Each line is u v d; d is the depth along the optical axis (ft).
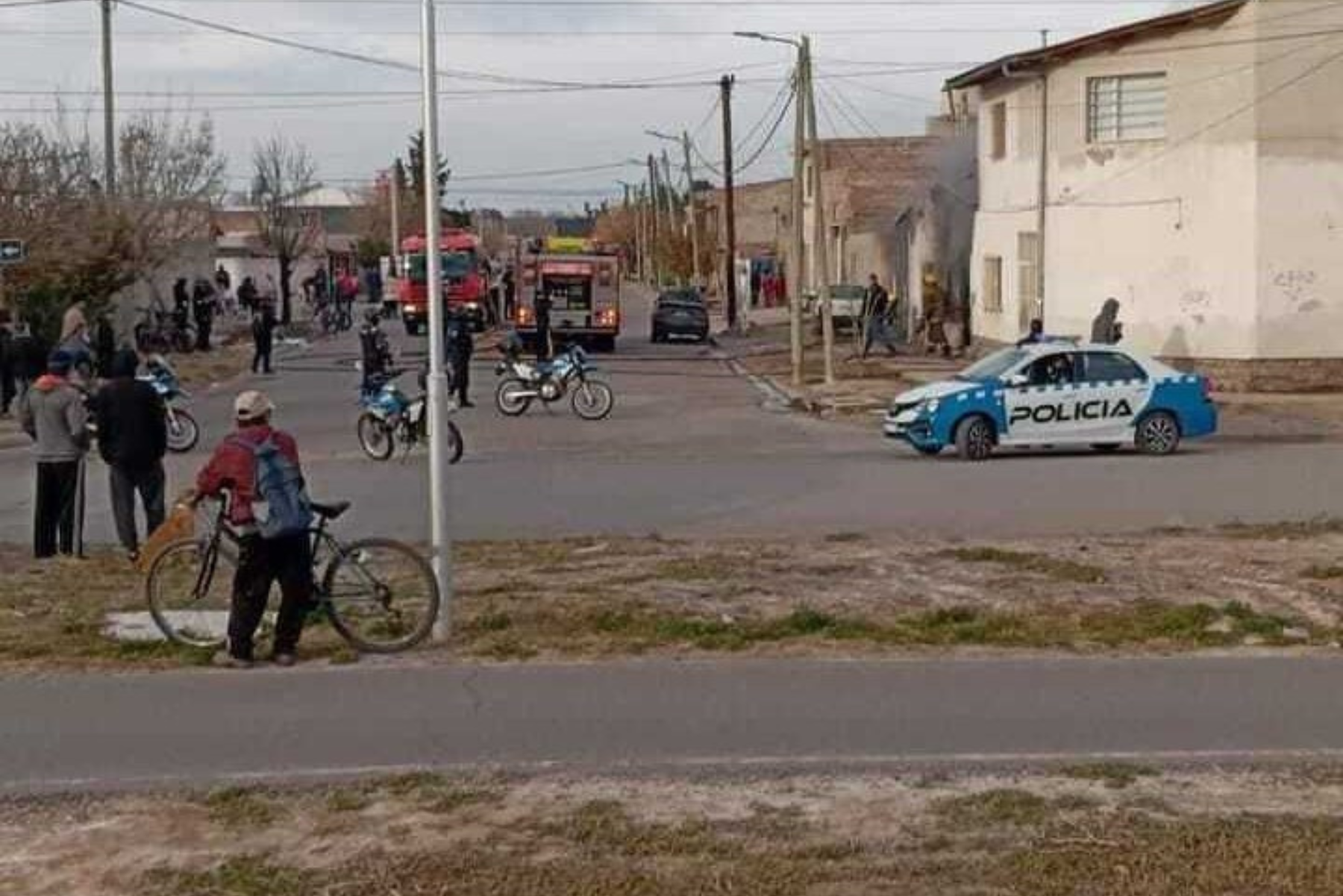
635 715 32.27
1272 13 119.44
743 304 275.39
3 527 64.44
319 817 25.55
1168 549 52.65
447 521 39.50
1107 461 82.84
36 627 41.04
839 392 126.00
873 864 22.79
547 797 26.43
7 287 136.36
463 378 115.96
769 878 22.22
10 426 102.58
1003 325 148.97
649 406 121.39
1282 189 120.37
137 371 55.47
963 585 45.62
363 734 31.01
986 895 21.52
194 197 181.57
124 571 50.75
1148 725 31.24
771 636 39.34
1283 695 33.68
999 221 149.07
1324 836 23.79
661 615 41.29
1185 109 125.08
